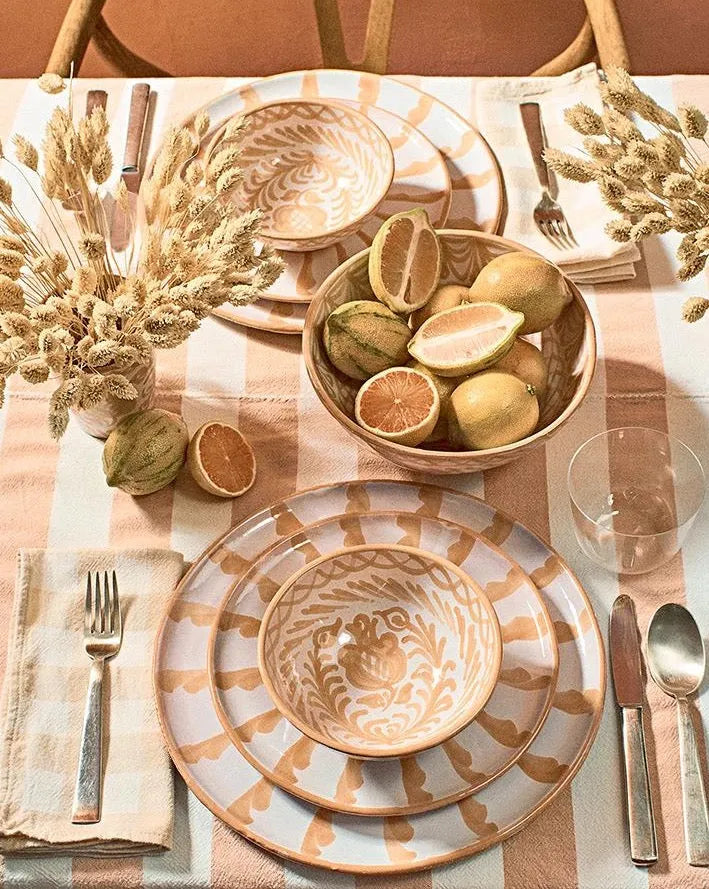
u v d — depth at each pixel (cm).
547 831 75
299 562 86
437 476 93
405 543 87
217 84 122
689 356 100
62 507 92
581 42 135
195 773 76
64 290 82
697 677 81
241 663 81
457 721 72
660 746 79
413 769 76
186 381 100
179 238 77
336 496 91
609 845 75
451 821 74
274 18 239
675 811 76
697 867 73
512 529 89
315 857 73
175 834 76
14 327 71
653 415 97
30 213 109
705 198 72
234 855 75
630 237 74
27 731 79
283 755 77
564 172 79
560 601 85
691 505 91
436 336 89
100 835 73
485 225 108
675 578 87
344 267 93
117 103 119
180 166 83
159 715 78
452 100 120
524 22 237
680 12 240
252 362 101
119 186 83
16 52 236
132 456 87
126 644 83
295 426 97
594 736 77
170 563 87
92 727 78
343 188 111
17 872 74
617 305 104
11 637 83
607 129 80
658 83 120
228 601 83
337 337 89
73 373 73
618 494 92
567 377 94
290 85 120
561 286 91
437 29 236
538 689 80
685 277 74
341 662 82
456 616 81
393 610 84
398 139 114
